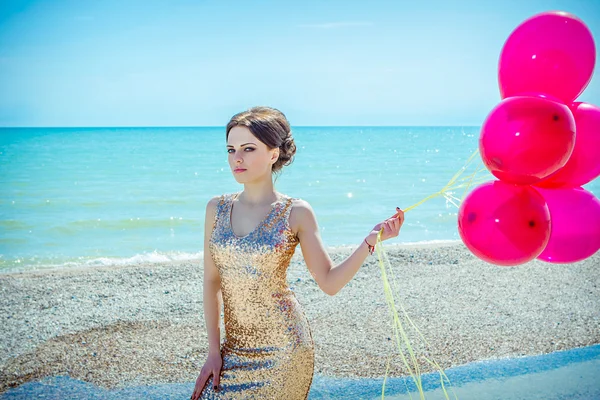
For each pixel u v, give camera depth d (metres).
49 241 11.77
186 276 7.93
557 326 5.83
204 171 27.58
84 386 4.50
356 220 14.26
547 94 2.96
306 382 2.94
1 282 7.62
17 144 56.91
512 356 5.04
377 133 112.44
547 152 2.65
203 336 5.62
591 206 3.17
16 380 4.62
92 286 7.43
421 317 6.14
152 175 25.50
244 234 2.90
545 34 2.95
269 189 3.01
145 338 5.56
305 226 2.92
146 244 11.48
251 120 2.90
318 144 60.03
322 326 5.88
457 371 4.73
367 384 4.48
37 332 5.72
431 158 37.75
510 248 2.79
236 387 2.83
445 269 8.36
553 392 4.27
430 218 14.23
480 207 2.85
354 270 2.83
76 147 50.91
